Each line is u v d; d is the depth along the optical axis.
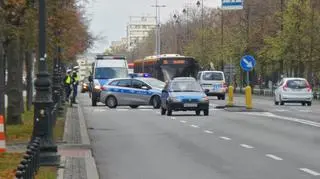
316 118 50.50
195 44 157.12
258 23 120.00
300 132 38.06
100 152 28.97
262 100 92.06
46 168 22.78
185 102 53.34
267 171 22.59
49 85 24.02
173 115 55.31
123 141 33.66
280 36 99.56
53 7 39.16
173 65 89.75
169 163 25.17
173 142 32.97
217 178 21.23
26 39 39.66
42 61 24.05
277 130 39.53
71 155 27.72
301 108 66.94
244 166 24.00
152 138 35.12
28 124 41.44
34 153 17.06
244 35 123.06
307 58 98.62
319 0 97.19
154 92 68.50
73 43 62.72
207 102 53.91
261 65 124.44
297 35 97.56
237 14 127.31
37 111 23.77
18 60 40.84
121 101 69.00
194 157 26.91
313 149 29.34
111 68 82.25
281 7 100.25
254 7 120.38
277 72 130.00
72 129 39.91
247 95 61.94
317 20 96.31
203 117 52.12
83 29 85.88
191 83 55.53
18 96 40.97
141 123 46.12
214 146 30.94
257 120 48.38
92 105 75.38
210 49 150.75
